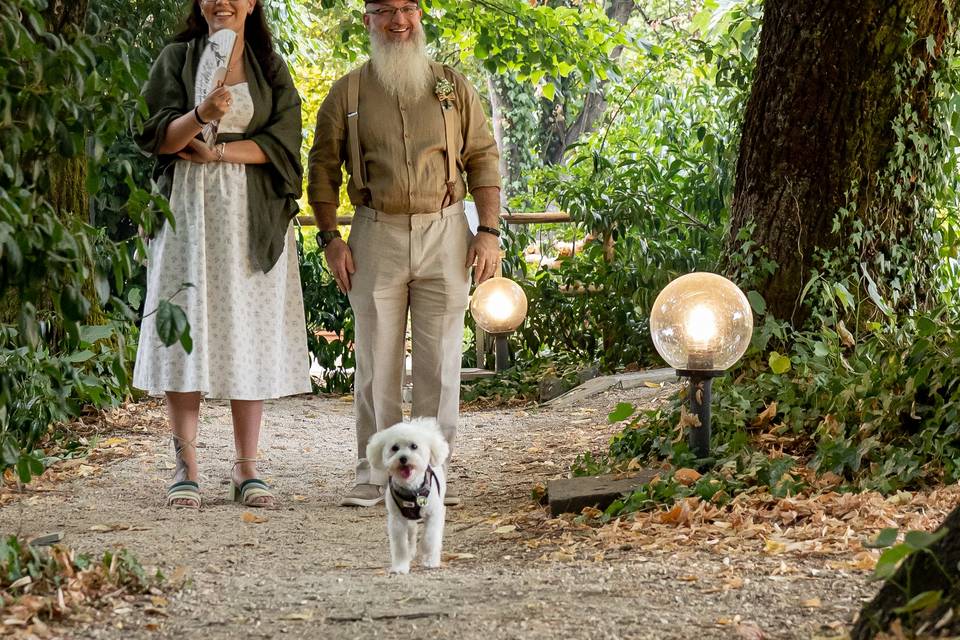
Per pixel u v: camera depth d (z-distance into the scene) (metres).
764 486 5.38
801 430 6.30
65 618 3.65
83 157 8.69
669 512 5.04
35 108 3.83
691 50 14.06
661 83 14.55
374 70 6.22
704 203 12.73
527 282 12.95
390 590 4.05
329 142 6.27
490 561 4.75
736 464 5.69
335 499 6.44
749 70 10.73
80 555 4.34
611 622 3.37
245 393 6.05
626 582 3.89
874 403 6.01
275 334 6.20
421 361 6.34
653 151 13.77
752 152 7.60
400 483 4.47
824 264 7.26
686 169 13.12
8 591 3.79
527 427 9.42
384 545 5.15
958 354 5.74
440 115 6.16
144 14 12.38
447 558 4.85
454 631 3.37
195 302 5.91
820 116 7.30
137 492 6.49
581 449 7.89
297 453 8.16
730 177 12.22
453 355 6.35
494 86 22.73
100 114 4.11
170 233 5.96
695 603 3.55
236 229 6.00
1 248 3.43
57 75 3.92
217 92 5.65
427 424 4.71
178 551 4.89
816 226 7.32
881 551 4.09
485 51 15.59
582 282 12.79
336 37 22.00
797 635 3.19
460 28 16.08
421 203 6.12
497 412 10.66
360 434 6.35
